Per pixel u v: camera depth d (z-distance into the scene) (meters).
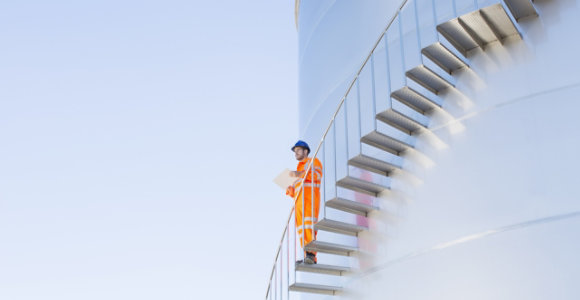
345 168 9.21
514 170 6.69
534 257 6.18
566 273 5.90
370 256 8.13
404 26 8.63
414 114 8.08
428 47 7.24
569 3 6.99
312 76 11.27
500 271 6.38
